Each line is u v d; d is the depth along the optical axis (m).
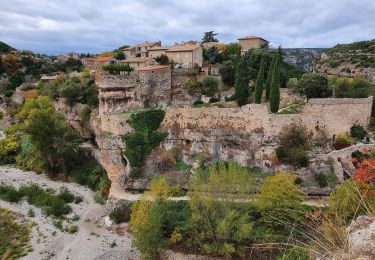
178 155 66.88
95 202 65.06
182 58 99.75
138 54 115.62
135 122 66.44
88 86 94.69
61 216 58.78
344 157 56.78
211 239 44.97
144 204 46.25
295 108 68.06
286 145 60.53
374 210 14.27
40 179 77.00
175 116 68.00
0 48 190.50
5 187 68.25
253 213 45.72
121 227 54.56
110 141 66.38
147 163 64.75
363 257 9.24
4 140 95.00
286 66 102.19
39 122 76.88
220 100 81.94
